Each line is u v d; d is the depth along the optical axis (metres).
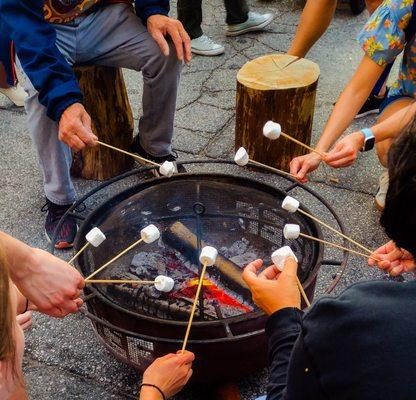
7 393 1.25
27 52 2.15
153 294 1.81
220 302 1.82
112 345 1.67
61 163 2.38
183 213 2.03
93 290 1.58
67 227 2.46
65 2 2.35
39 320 2.11
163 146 2.81
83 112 2.11
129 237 1.96
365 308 0.81
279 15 4.61
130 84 3.73
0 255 0.97
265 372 1.90
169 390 1.44
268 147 2.79
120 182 2.88
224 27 4.45
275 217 1.91
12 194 2.80
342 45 4.11
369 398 0.78
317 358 0.84
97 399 1.84
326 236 2.48
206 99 3.51
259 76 2.74
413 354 0.77
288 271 1.31
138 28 2.52
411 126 0.85
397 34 2.08
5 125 3.35
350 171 2.88
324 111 3.36
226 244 2.02
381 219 0.89
